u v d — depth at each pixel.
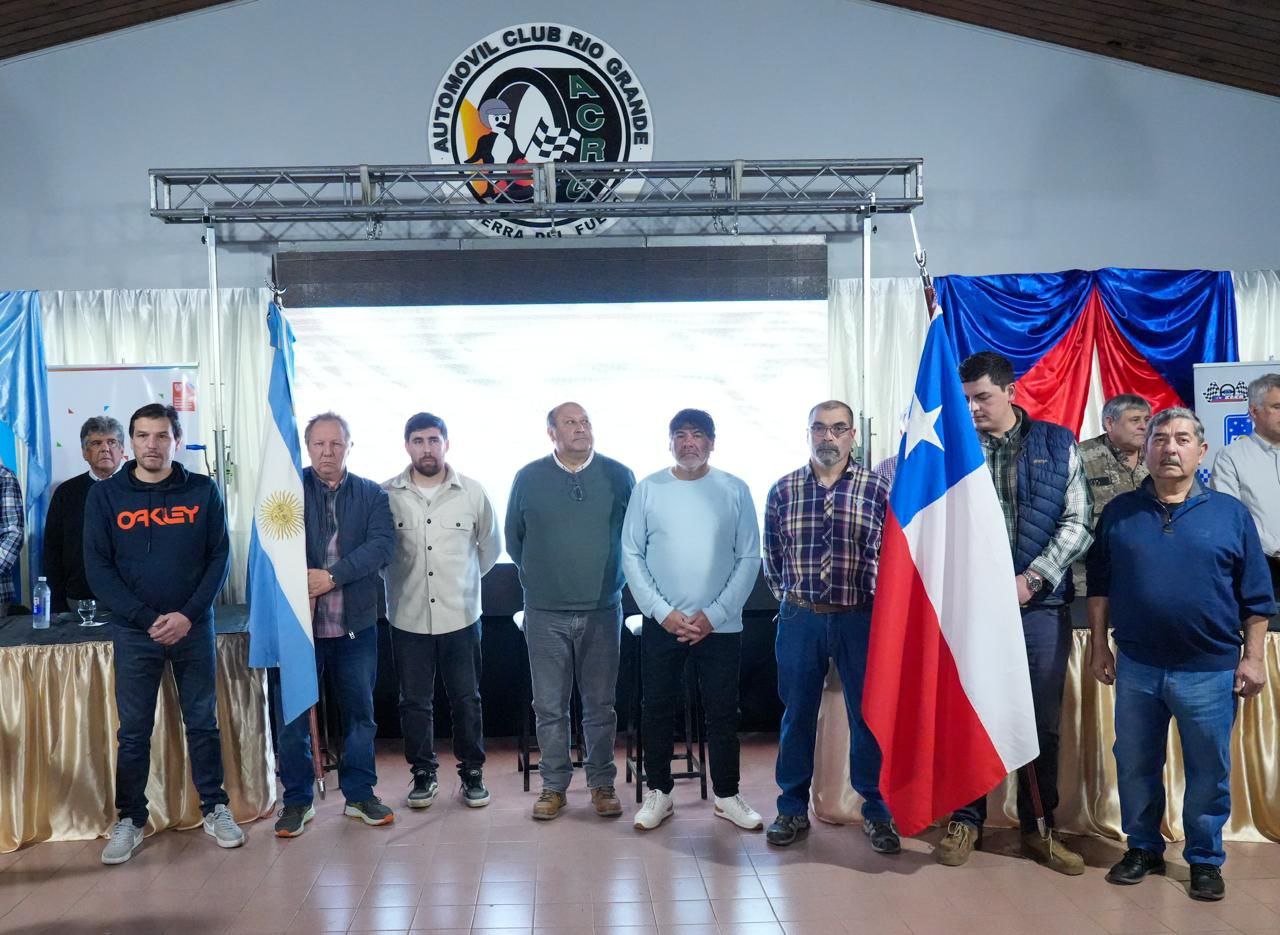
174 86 5.40
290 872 3.27
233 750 3.70
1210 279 5.50
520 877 3.21
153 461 3.40
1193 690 2.96
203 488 3.49
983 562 3.11
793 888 3.11
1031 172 5.59
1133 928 2.81
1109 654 3.21
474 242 5.26
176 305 5.33
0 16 4.93
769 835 3.45
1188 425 2.94
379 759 4.64
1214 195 5.65
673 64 5.50
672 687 3.60
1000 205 5.59
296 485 3.57
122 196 5.39
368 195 4.97
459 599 3.84
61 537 4.54
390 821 3.68
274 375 3.64
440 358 5.25
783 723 3.54
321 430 3.64
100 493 3.43
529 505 3.72
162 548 3.40
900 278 5.52
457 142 5.45
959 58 5.55
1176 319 5.50
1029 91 5.58
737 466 5.32
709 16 5.50
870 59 5.54
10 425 5.23
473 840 3.53
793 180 5.50
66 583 4.52
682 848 3.43
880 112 5.55
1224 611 2.94
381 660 5.09
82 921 2.94
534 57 5.47
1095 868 3.23
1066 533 3.16
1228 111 5.64
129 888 3.17
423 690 3.86
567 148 5.48
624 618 5.04
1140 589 3.00
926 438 3.21
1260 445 4.43
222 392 5.31
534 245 5.26
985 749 3.08
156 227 5.39
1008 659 3.09
